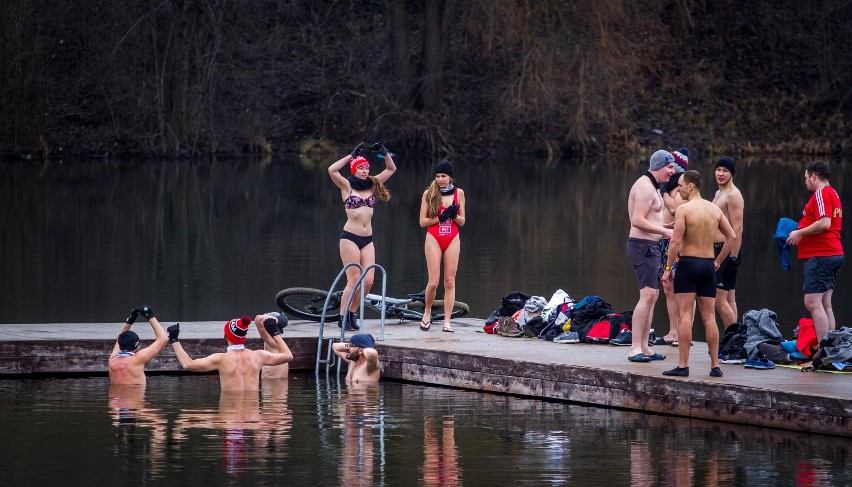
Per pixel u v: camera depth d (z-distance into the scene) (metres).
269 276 33.94
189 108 73.69
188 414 18.55
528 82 74.50
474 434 17.39
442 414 18.70
